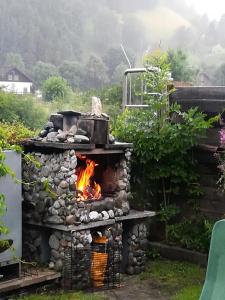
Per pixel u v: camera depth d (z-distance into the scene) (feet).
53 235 17.25
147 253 21.43
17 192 15.97
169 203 22.27
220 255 9.73
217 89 21.27
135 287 17.76
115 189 18.67
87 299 15.97
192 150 21.36
